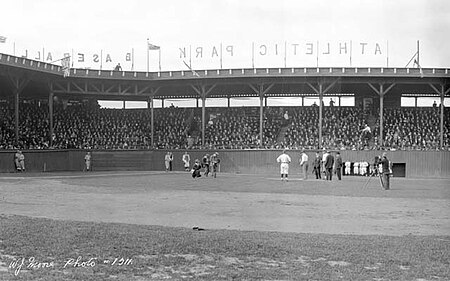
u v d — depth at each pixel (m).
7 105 66.19
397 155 58.38
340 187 35.38
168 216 21.44
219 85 64.44
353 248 15.10
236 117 68.94
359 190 33.00
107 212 22.34
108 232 16.38
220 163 61.25
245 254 14.20
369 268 13.20
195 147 63.97
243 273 12.51
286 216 21.67
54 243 14.70
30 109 67.19
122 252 13.99
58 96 69.31
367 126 63.22
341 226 19.41
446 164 57.81
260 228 18.72
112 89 65.81
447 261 13.90
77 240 15.11
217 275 12.30
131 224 18.61
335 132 64.25
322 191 32.09
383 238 16.67
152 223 19.47
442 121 59.28
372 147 60.00
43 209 22.98
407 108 67.12
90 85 64.69
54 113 68.00
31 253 13.68
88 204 24.97
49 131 62.88
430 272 12.90
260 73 60.19
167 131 67.38
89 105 70.88
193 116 69.81
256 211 23.02
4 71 53.62
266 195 29.48
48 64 57.38
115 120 69.19
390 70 58.62
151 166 63.06
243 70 60.56
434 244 15.81
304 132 64.88
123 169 62.38
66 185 35.41
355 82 60.12
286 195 29.50
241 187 34.75
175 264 13.12
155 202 26.00
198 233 16.84
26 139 60.34
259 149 60.81
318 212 22.92
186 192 31.06
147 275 12.23
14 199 26.73
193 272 12.55
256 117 68.50
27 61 54.12
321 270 12.87
